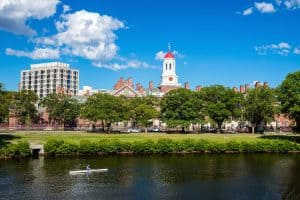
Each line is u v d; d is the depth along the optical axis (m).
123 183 64.25
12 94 163.75
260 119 155.50
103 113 142.00
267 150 104.88
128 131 156.00
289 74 117.00
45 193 57.50
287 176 70.56
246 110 155.62
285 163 85.06
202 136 127.25
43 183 63.47
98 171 74.12
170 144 100.88
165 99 153.50
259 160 89.50
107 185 62.88
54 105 171.25
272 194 57.94
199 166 80.56
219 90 154.38
